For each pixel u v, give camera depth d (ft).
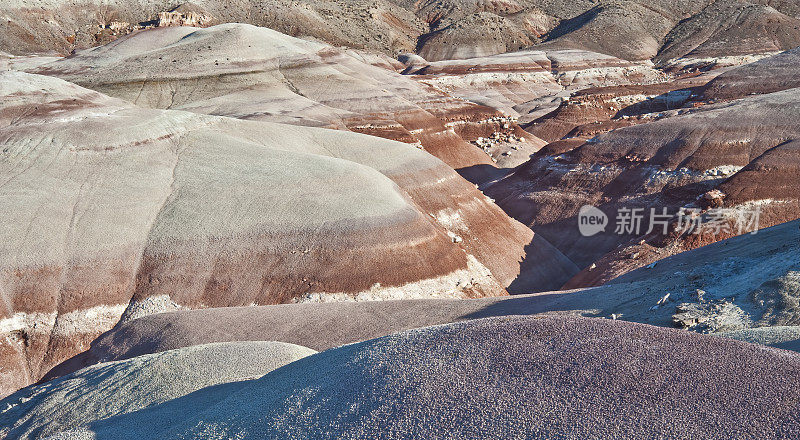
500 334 32.68
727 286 58.18
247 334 76.02
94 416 50.90
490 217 146.51
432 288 105.70
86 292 95.96
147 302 96.99
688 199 151.33
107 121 134.00
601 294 69.26
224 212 111.04
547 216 171.63
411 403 28.66
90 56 286.05
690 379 27.30
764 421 24.58
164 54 268.62
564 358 29.66
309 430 29.40
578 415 26.09
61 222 105.60
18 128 129.59
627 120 249.75
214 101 234.79
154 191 117.39
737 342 30.04
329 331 74.49
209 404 42.32
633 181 166.71
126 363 60.59
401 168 150.92
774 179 136.15
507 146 266.16
